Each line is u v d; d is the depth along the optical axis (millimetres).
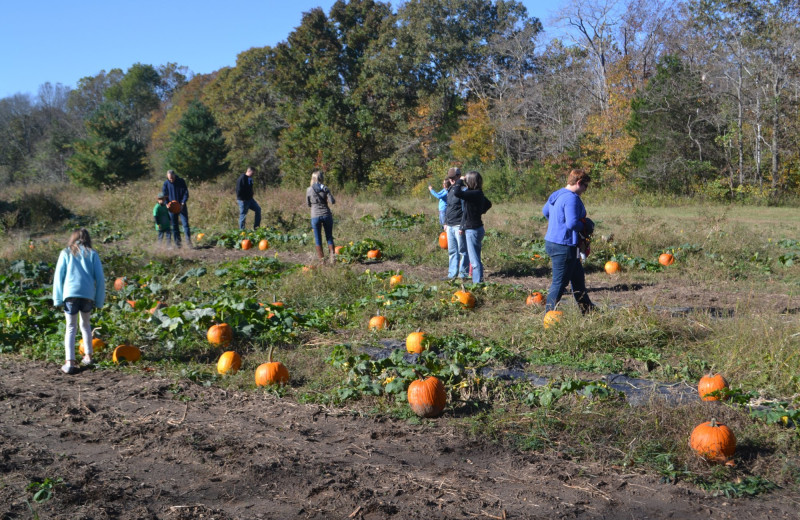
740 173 32656
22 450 4566
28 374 6551
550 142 42344
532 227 17969
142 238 17641
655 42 43031
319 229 13305
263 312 8070
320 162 41938
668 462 4340
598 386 5496
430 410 5191
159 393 5910
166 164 53656
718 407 5070
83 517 3584
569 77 44844
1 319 8148
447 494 3969
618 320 7320
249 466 4285
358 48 57438
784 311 8555
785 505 3836
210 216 20547
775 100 31969
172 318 7621
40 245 15836
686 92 33688
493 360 6523
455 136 45719
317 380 6188
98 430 5012
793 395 5438
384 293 9648
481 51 51812
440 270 12672
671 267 12297
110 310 8914
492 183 34094
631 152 34344
